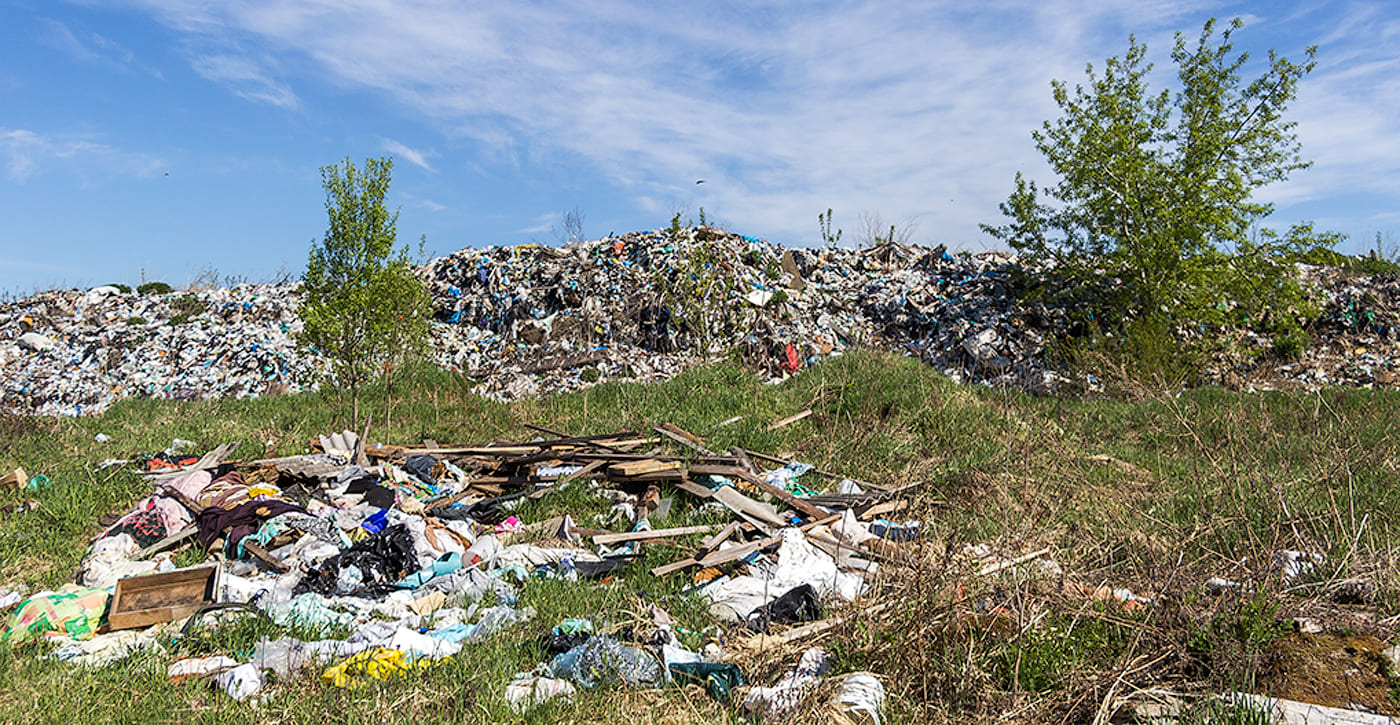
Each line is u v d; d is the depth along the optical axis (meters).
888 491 9.78
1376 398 13.94
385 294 12.87
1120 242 19.69
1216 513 7.87
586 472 9.99
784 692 4.88
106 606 6.51
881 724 4.57
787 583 7.04
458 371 18.25
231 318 22.25
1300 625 5.27
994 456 10.99
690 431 12.62
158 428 13.79
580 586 6.89
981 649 5.16
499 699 4.87
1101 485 9.68
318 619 6.23
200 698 5.00
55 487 9.72
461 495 9.77
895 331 20.91
